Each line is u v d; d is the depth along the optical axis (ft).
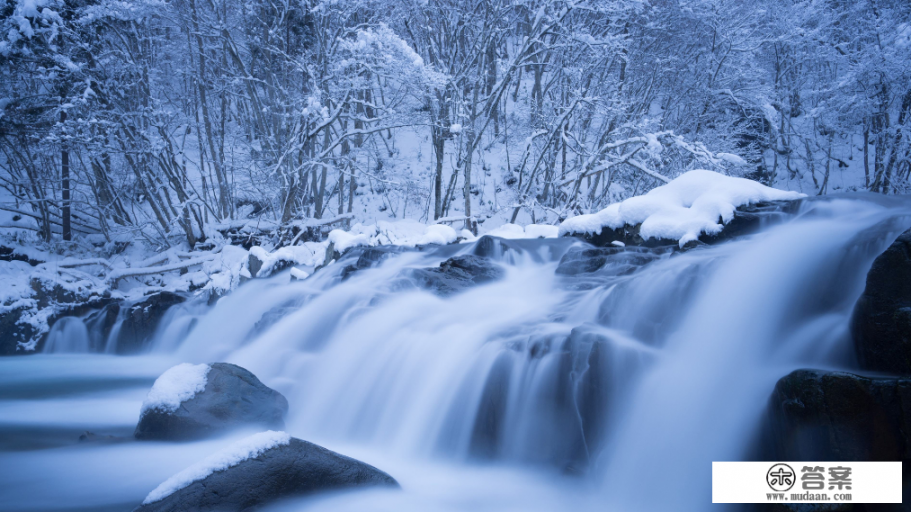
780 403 12.59
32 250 53.36
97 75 54.90
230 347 32.86
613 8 53.16
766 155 76.02
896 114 60.95
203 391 19.84
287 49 57.72
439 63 57.31
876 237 16.76
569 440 17.10
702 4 59.82
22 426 22.27
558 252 31.94
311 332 28.99
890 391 11.02
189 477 13.02
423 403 20.51
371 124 64.95
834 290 16.81
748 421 14.43
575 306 22.81
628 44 60.85
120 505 14.83
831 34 63.31
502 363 19.02
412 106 60.39
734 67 62.69
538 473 17.17
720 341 17.22
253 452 13.61
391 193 73.87
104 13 50.19
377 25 59.36
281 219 57.26
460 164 58.95
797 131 65.92
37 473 16.69
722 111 69.92
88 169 66.49
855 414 11.35
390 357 23.08
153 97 56.95
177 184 57.72
